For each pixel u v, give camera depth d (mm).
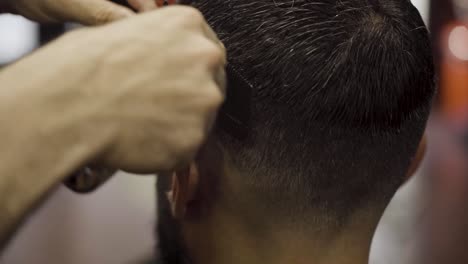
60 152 413
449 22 3717
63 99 414
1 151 408
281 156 603
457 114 3670
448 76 3709
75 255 1890
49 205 2262
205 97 429
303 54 580
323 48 583
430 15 3654
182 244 715
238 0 600
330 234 649
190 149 433
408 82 615
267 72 582
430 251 1984
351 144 608
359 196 642
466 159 2979
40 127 410
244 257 658
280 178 611
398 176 663
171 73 426
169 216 730
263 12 591
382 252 1964
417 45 629
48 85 414
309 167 609
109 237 2023
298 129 595
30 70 424
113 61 421
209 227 666
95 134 416
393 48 603
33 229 2059
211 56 434
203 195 654
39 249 1915
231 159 613
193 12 454
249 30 588
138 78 420
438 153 3088
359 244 668
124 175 2592
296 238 644
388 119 612
